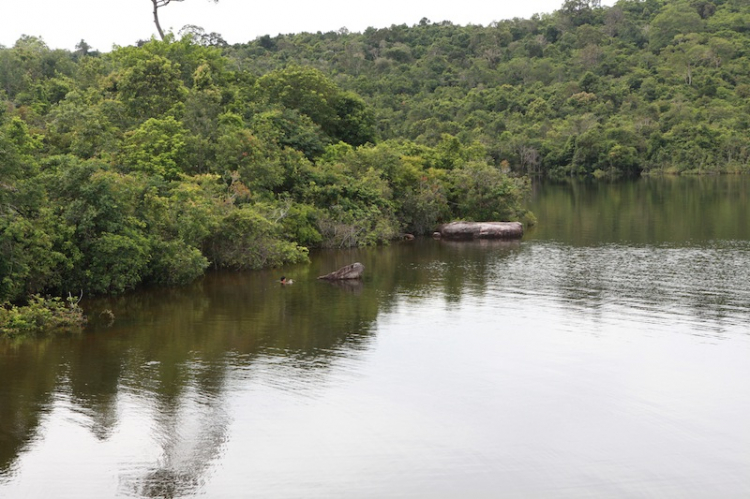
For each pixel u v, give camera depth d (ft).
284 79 275.80
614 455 70.69
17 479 65.92
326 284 152.66
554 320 119.85
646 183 485.15
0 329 112.06
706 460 69.67
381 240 221.66
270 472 67.36
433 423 78.02
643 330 113.60
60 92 268.82
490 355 100.94
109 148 185.37
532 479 66.23
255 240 174.40
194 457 70.23
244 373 93.61
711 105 613.11
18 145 155.33
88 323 119.34
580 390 87.51
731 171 539.70
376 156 240.32
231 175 192.95
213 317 123.13
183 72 272.10
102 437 74.43
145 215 146.10
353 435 75.10
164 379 91.25
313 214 206.49
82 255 134.31
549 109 640.99
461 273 165.37
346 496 63.31
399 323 118.52
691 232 235.61
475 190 251.80
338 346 105.50
